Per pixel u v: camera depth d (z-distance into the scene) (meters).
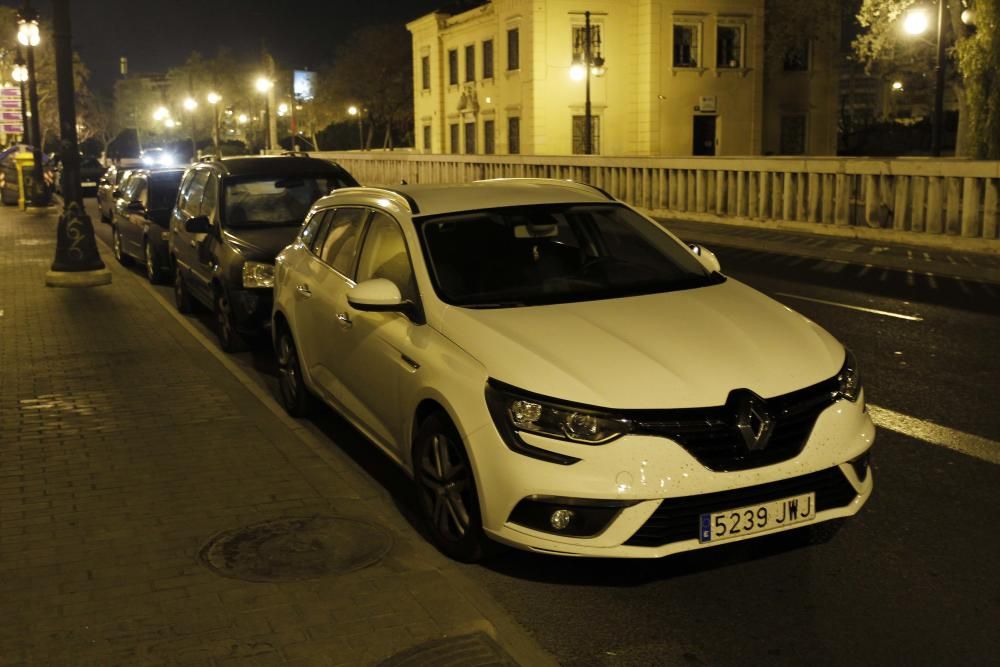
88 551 4.85
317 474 5.97
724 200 23.38
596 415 4.25
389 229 6.05
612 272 5.72
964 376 8.38
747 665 3.95
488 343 4.75
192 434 6.86
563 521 4.30
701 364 4.52
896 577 4.66
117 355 9.59
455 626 4.02
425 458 5.03
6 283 14.69
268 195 10.88
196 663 3.76
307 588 4.38
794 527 4.43
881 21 30.56
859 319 11.12
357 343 5.91
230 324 10.08
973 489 5.75
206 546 4.89
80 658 3.81
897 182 18.55
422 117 60.81
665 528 4.25
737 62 48.47
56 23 13.95
